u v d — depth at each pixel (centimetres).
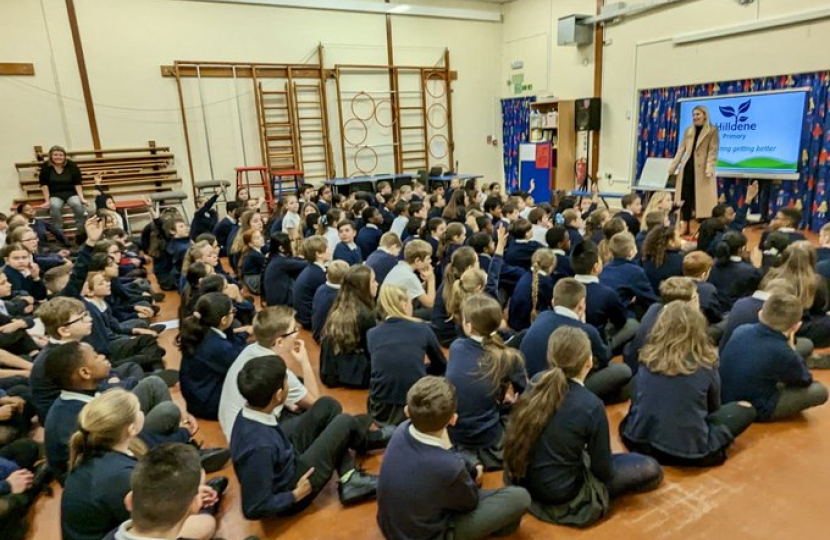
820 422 233
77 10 730
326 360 290
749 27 632
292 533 182
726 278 327
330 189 815
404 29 960
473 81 1047
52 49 725
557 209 628
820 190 604
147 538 110
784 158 615
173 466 112
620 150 848
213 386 252
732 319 254
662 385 197
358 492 194
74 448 144
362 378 284
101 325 298
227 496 203
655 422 198
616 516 181
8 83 709
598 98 862
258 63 852
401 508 149
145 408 227
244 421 168
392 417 237
